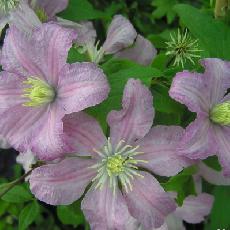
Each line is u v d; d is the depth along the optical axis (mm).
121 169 171
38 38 169
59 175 167
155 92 178
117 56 214
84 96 155
